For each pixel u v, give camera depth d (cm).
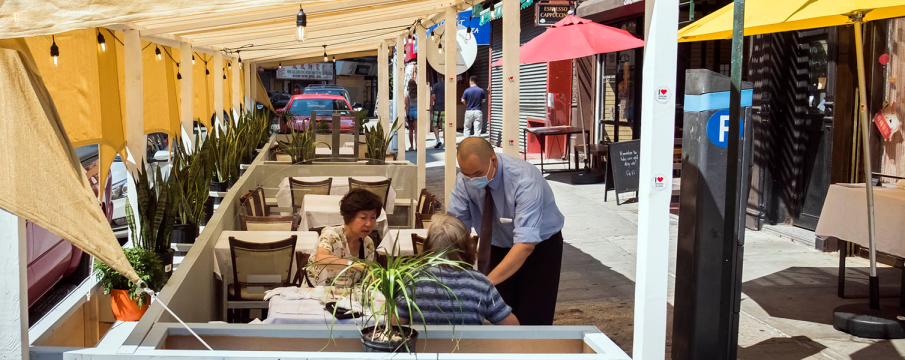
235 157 855
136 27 489
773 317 539
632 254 755
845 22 560
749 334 503
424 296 295
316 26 684
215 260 492
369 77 5256
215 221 535
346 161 797
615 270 692
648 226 247
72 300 354
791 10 454
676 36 239
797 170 821
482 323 307
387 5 552
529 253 380
